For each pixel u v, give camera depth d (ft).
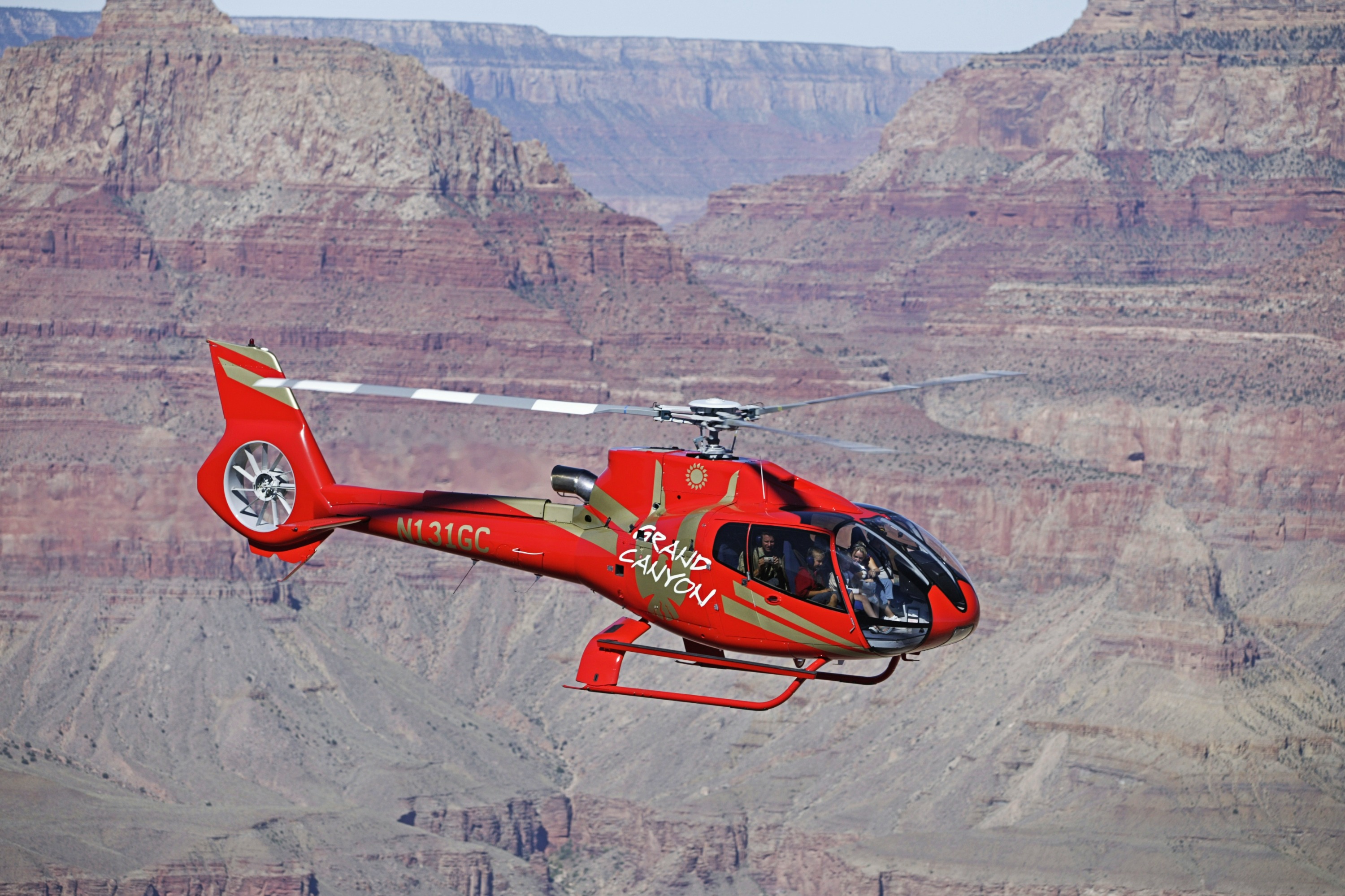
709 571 320.09
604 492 336.70
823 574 313.32
